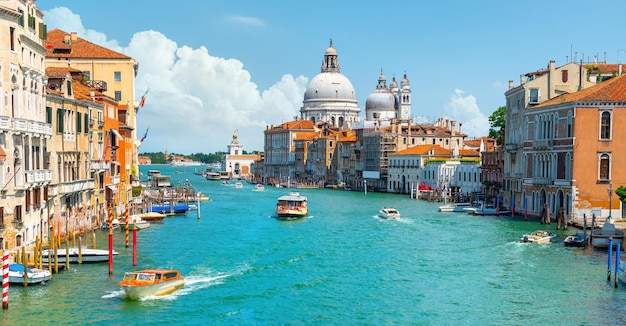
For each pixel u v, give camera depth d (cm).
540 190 6888
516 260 4647
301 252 5075
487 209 8031
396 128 14288
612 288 3784
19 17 3881
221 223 7206
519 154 7600
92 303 3362
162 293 3578
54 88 4834
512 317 3238
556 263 4512
